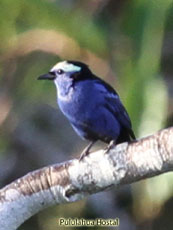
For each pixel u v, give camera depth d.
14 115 15.66
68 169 8.96
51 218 16.44
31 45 14.10
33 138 16.31
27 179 9.10
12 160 16.33
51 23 13.78
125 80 13.24
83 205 16.33
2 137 15.88
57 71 11.55
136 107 12.59
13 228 9.19
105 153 8.84
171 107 13.92
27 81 14.94
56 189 9.03
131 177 8.83
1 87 15.18
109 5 14.25
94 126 11.52
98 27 13.98
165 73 14.75
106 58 13.95
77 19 13.88
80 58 13.95
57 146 16.48
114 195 16.39
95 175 8.88
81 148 16.41
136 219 16.20
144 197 15.34
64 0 14.30
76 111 11.46
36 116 16.14
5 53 14.46
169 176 13.38
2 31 14.03
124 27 13.98
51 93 15.16
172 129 8.62
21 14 13.77
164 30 13.52
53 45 13.95
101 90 11.43
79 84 11.41
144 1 12.88
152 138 8.68
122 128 11.70
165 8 12.71
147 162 8.69
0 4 13.68
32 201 9.12
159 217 16.03
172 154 8.57
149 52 12.81
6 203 9.12
